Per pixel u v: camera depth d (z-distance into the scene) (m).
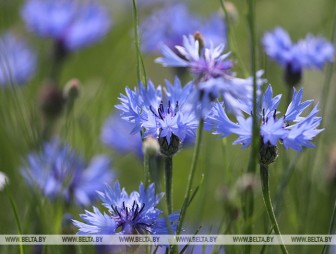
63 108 1.07
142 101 0.76
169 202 0.77
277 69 1.20
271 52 0.97
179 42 1.21
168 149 0.77
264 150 0.75
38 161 0.96
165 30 1.23
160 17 1.24
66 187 0.95
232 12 1.01
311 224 0.97
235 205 0.82
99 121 1.12
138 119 0.76
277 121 0.75
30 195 0.95
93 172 1.02
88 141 1.05
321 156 1.01
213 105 0.75
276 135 0.75
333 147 1.02
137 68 0.81
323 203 1.01
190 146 1.00
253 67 0.74
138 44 0.81
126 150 1.16
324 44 0.98
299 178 1.01
